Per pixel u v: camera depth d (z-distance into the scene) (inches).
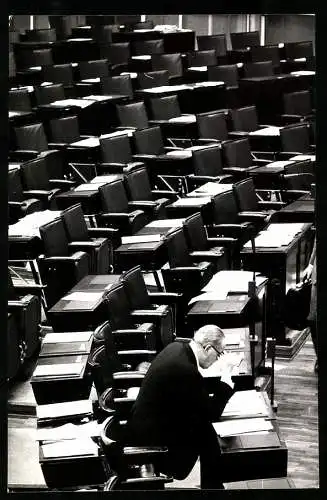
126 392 389.1
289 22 1155.3
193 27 1181.1
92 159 765.9
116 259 582.6
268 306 518.6
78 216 555.2
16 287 490.9
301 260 553.3
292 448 424.8
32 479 389.7
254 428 325.4
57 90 860.0
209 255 531.2
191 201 633.6
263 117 954.1
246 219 607.2
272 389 401.4
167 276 522.6
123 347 441.4
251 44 1086.4
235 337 413.4
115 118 895.1
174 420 349.4
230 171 722.2
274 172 708.0
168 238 522.6
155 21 1171.9
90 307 459.2
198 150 713.6
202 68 995.3
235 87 956.0
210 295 464.8
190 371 349.7
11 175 626.8
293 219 608.1
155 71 944.9
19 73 957.2
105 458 324.5
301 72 992.2
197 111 953.5
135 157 744.3
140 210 625.3
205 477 325.4
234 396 347.9
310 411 460.8
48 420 340.2
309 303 514.0
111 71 1000.9
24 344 458.6
